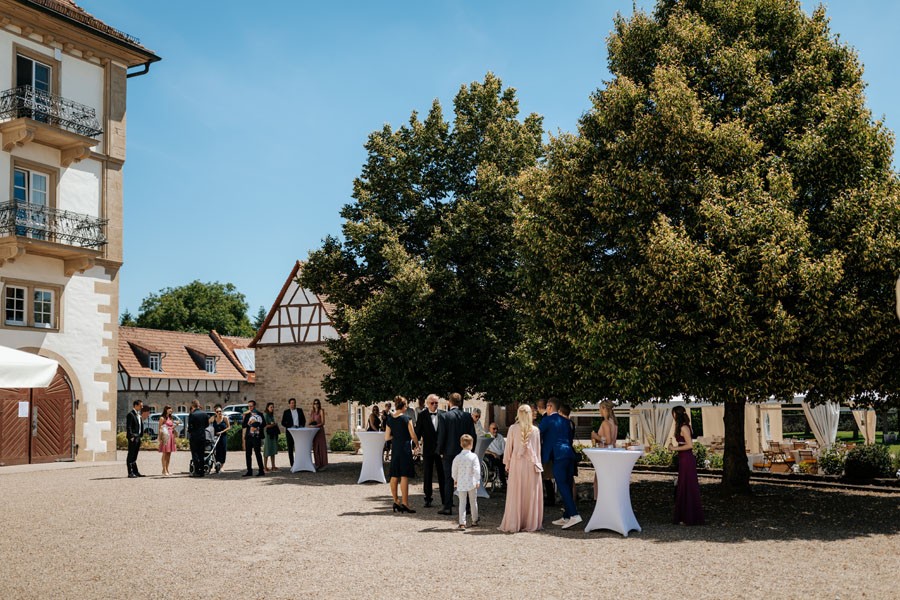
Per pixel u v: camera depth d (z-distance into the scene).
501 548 9.05
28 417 20.97
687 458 11.22
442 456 12.24
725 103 13.50
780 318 10.88
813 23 14.08
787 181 11.62
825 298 10.96
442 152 21.19
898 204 11.34
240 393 52.12
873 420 21.17
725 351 11.35
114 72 23.78
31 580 7.23
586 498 14.63
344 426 35.84
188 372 48.59
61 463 21.25
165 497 13.74
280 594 6.77
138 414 17.92
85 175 22.77
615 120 13.51
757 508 12.77
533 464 10.57
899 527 10.80
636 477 18.61
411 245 20.81
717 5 14.20
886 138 12.54
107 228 23.19
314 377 37.25
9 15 20.77
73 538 9.49
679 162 12.48
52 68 22.12
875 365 11.66
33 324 21.12
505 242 19.09
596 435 12.29
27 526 10.41
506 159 20.56
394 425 12.36
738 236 11.36
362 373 20.19
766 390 11.77
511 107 21.58
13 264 20.64
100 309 22.89
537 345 14.59
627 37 14.81
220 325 70.38
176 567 7.83
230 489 15.19
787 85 13.49
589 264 13.04
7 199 20.62
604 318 12.20
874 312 11.14
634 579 7.44
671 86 12.30
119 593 6.77
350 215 21.41
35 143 21.42
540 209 14.16
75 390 22.03
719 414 25.33
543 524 11.23
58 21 21.81
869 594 6.88
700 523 11.09
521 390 18.64
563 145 14.05
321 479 17.61
